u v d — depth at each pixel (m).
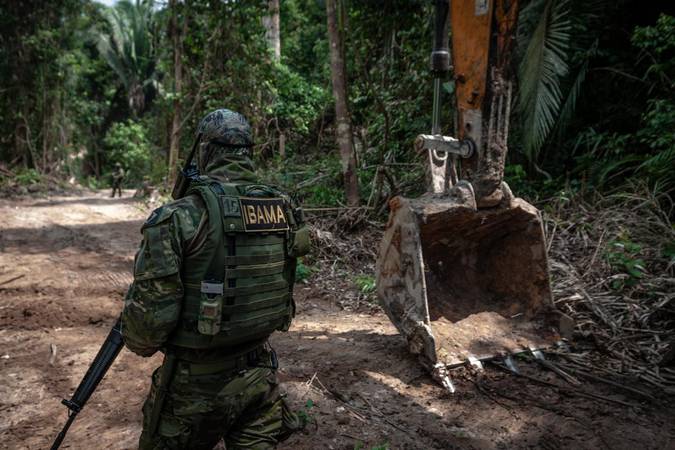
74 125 23.19
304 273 5.95
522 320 3.94
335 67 7.80
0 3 18.69
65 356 3.86
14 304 5.07
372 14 10.25
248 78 12.57
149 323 1.51
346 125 7.83
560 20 7.54
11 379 3.46
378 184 7.48
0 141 19.84
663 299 4.16
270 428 1.84
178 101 13.83
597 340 3.77
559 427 2.88
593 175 7.14
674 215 5.91
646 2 7.98
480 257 4.17
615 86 8.00
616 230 5.49
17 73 19.47
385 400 3.17
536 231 3.79
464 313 3.94
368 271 6.14
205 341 1.58
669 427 2.87
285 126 13.77
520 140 8.02
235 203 1.66
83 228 9.76
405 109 9.12
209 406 1.63
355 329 4.47
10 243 8.24
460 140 3.74
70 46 21.84
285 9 18.23
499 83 3.55
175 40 13.61
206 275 1.58
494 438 2.78
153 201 13.34
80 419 2.96
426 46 9.16
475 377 3.44
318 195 8.50
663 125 6.24
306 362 3.71
